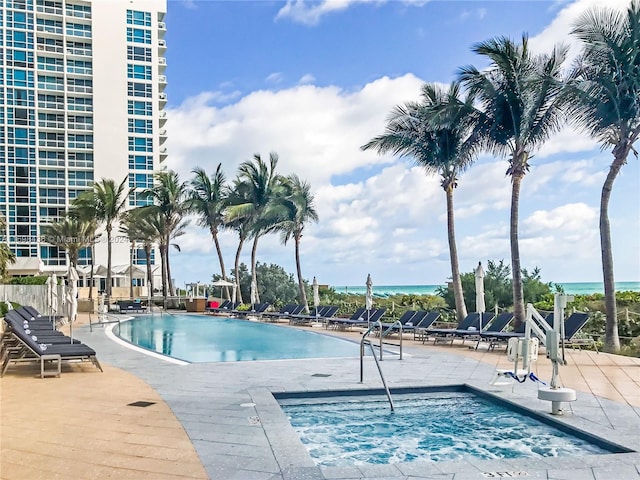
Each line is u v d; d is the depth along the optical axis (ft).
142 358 39.45
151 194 130.21
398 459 18.07
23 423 20.17
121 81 200.64
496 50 53.52
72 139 195.31
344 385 27.78
